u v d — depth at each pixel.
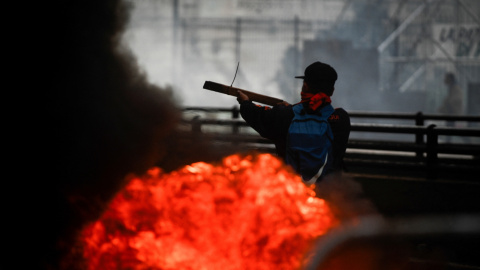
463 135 23.08
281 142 12.88
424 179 23.16
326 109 12.73
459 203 22.34
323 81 12.91
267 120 12.84
